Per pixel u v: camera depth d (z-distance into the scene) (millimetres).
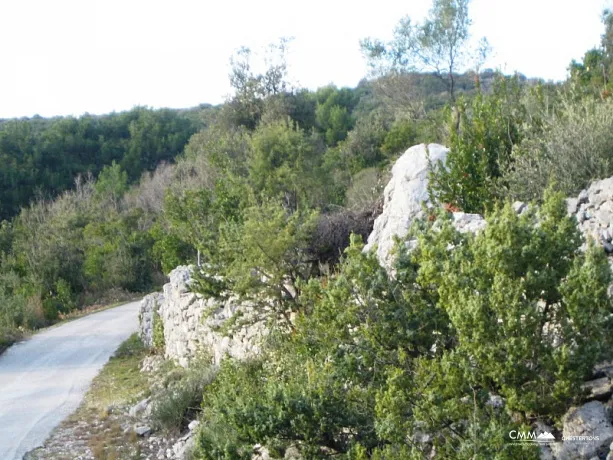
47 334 28500
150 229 45812
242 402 8180
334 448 7617
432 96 38969
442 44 32594
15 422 15070
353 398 7574
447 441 6195
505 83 13766
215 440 8422
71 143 76375
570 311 5793
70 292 40000
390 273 8281
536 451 5613
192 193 21750
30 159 71062
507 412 6316
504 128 12180
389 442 7148
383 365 7273
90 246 45594
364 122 37656
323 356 8492
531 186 10602
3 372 21672
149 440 12594
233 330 13078
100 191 64375
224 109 47594
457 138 12117
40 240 46156
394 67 34625
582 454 5730
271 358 11125
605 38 23953
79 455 12305
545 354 5895
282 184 23453
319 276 13094
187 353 18719
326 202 22859
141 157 77188
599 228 8602
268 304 12781
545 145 10891
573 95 12336
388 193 13211
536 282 5941
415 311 7250
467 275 6336
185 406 13016
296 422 7449
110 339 26516
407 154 13000
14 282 39781
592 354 5766
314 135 34062
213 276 14023
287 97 46938
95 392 17953
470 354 6250
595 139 10406
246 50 47688
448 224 6840
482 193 11359
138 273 43812
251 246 12484
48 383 19500
